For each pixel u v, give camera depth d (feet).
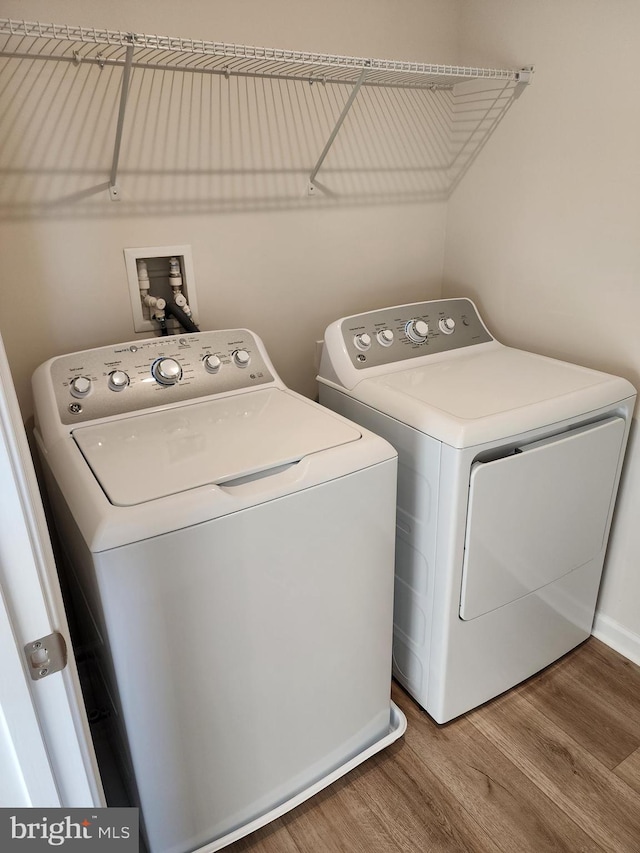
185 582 3.51
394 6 5.88
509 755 5.08
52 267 4.98
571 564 5.52
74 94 4.67
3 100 4.45
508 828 4.51
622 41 4.80
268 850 4.42
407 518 5.03
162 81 4.99
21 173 4.65
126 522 3.26
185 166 5.31
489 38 5.99
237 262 5.86
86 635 4.71
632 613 5.97
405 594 5.34
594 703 5.58
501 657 5.39
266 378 5.27
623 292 5.29
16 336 4.98
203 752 4.00
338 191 6.23
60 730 2.29
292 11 5.36
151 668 3.57
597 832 4.46
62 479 3.84
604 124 5.10
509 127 6.00
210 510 3.46
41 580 2.06
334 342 5.67
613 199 5.18
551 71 5.43
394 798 4.76
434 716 5.34
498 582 4.96
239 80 5.32
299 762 4.58
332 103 5.88
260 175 5.72
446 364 5.87
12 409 1.92
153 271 5.55
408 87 6.29
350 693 4.69
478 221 6.64
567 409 4.76
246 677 3.99
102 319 5.33
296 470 3.84
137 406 4.67
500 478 4.51
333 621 4.31
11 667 2.06
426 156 6.68
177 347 5.00
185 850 4.22
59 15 4.43
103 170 4.96
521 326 6.42
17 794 2.27
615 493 5.59
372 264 6.75
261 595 3.84
